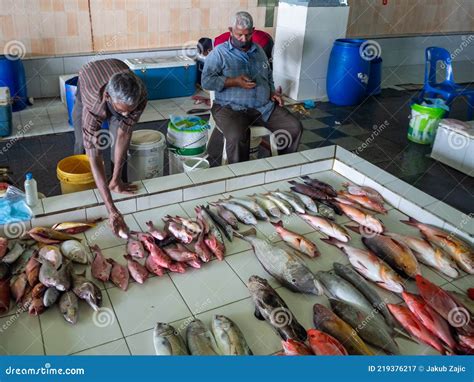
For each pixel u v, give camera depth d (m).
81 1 5.34
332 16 5.84
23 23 5.17
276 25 6.41
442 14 7.75
